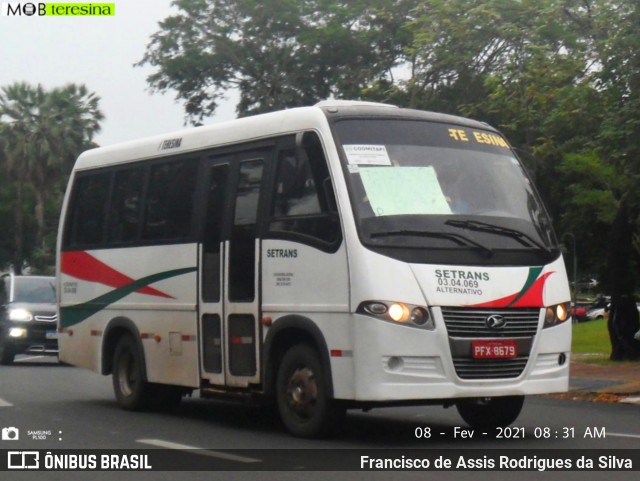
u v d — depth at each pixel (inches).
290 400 453.4
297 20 1626.5
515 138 1098.1
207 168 516.7
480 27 1001.5
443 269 424.5
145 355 554.9
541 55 924.0
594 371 829.2
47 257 2524.6
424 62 1036.5
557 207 1417.3
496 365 429.4
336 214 432.1
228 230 492.7
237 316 482.3
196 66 1653.5
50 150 2234.3
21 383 751.1
